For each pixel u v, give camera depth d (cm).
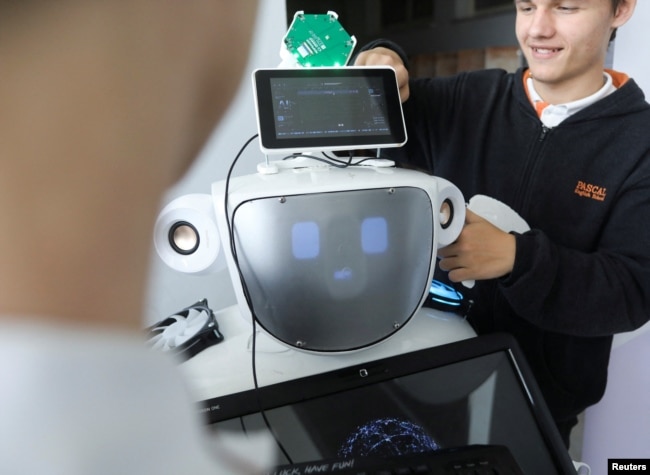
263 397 51
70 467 15
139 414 16
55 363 15
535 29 78
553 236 86
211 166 88
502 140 92
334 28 61
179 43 16
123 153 16
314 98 57
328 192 51
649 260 76
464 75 100
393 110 59
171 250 54
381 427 51
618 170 81
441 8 203
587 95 85
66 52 15
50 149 15
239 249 51
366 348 58
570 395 86
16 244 15
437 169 99
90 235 15
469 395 55
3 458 14
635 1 81
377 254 54
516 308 71
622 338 113
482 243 67
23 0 14
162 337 61
